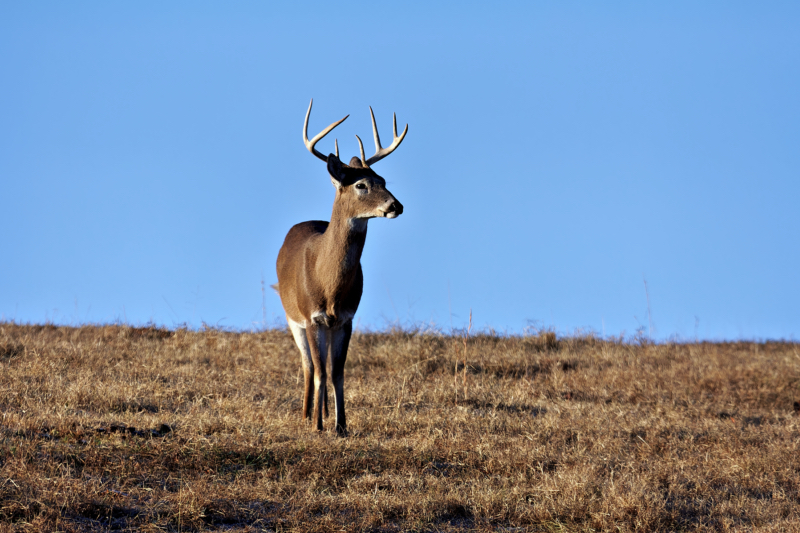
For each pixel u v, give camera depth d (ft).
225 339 169.48
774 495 80.33
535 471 85.15
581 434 102.94
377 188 99.25
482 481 81.20
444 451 89.76
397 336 175.73
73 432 87.10
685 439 103.40
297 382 137.69
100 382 117.29
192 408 104.83
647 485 79.56
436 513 71.56
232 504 69.67
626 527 69.51
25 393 106.83
